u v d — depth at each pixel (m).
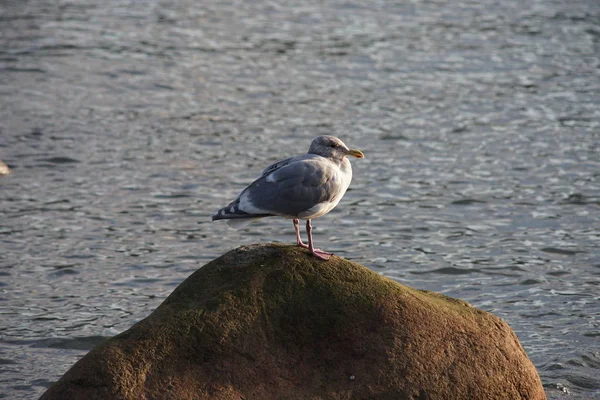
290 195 9.43
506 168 20.91
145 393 8.48
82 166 20.48
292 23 34.56
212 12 35.88
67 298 14.23
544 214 18.27
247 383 8.76
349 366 9.01
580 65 29.70
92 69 28.20
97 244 16.39
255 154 21.58
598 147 22.34
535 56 30.70
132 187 19.33
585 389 11.52
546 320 13.62
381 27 34.16
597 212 18.38
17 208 18.02
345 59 30.16
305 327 9.09
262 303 9.11
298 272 9.32
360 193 19.31
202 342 8.82
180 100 25.80
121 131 22.98
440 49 31.38
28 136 22.30
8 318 13.48
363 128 23.66
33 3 36.25
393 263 15.82
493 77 28.47
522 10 36.75
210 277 9.42
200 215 17.92
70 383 8.50
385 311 9.22
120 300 14.18
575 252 16.39
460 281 15.11
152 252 16.11
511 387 9.46
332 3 37.53
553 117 24.70
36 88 26.17
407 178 20.22
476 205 18.73
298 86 27.36
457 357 9.27
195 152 21.64
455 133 23.34
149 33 32.59
